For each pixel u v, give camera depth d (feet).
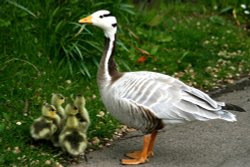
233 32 56.18
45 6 46.42
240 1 60.39
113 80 34.55
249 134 38.60
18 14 45.65
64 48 44.65
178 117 33.06
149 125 33.60
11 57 43.52
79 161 34.68
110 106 34.53
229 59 51.08
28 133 36.47
